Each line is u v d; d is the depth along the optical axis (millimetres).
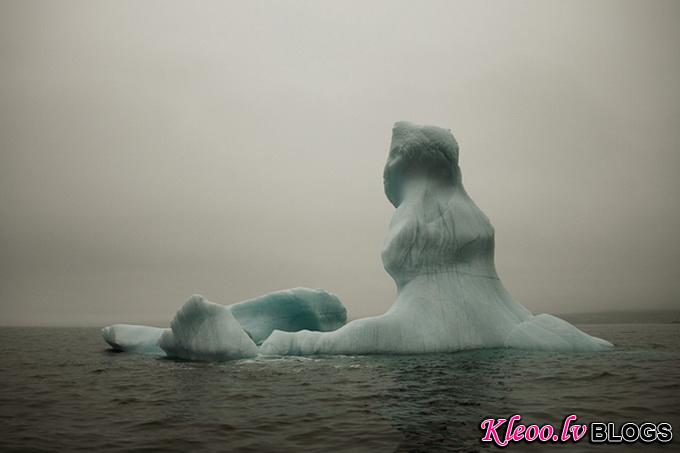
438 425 8820
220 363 17344
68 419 9711
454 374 13922
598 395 11078
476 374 13875
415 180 22391
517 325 20094
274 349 19266
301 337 19531
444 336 19047
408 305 19672
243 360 17797
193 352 18391
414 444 7816
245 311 25531
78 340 36031
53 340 36156
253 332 25047
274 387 12539
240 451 7613
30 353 24094
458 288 20234
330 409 10094
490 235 21531
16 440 8297
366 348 18609
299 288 26141
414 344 18641
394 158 23172
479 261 21234
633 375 13492
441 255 20672
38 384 13953
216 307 18578
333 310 26719
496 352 18641
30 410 10562
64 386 13578
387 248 21016
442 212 21297
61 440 8273
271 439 8172
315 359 17734
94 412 10297
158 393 12188
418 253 20625
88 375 15586
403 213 21594
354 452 7480
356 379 13445
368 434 8336
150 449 7746
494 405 10234
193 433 8562
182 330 18594
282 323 25750
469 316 19734
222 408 10383
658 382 12508
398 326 18938
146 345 23484
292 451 7582
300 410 10062
